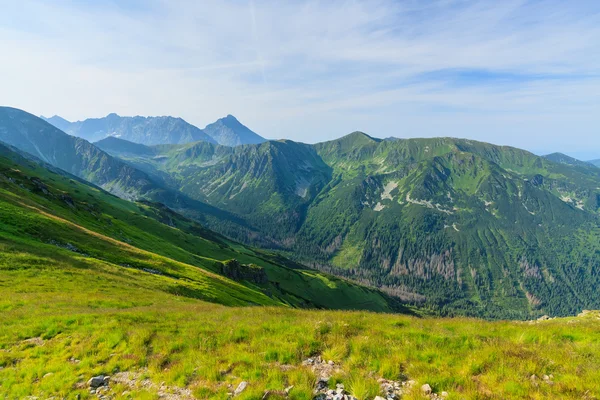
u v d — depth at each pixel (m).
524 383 11.95
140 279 49.91
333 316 23.92
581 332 18.20
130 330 20.23
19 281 34.94
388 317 24.12
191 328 20.66
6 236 46.69
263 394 12.33
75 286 37.47
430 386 12.41
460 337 17.06
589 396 11.05
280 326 19.81
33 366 16.55
